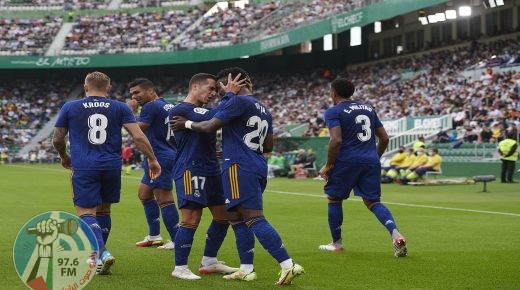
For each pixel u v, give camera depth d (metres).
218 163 7.79
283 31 49.38
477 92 35.56
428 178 28.80
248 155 7.26
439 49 45.84
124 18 63.88
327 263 8.48
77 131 7.57
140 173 39.19
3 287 6.83
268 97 56.78
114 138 7.68
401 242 8.85
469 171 29.86
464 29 45.25
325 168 9.38
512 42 39.56
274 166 34.22
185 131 7.56
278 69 59.03
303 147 34.69
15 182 27.42
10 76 64.50
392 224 9.08
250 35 53.72
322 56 56.72
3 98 63.19
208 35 58.53
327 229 12.04
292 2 53.97
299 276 7.61
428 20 44.69
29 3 65.75
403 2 39.09
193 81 7.64
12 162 57.09
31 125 61.03
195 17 62.81
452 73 41.00
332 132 9.22
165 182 9.64
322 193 21.64
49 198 19.03
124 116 7.72
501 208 15.96
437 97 38.94
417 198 19.17
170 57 57.31
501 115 31.78
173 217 9.70
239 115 7.22
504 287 7.00
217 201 7.72
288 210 15.70
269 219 13.73
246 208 7.20
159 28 62.19
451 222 12.98
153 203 10.02
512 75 35.00
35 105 62.88
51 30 62.94
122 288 6.91
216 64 61.56
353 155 9.30
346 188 9.35
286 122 50.03
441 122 33.59
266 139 7.56
